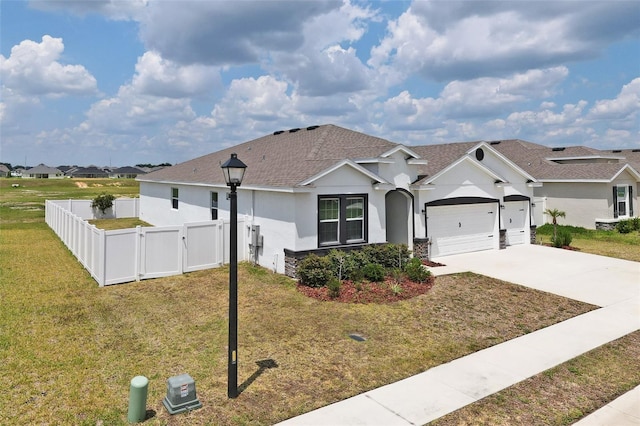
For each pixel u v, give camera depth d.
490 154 19.28
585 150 28.75
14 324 9.00
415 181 16.61
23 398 6.05
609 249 19.48
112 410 5.79
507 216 20.34
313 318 9.70
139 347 7.96
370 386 6.62
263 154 19.78
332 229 14.17
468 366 7.41
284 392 6.36
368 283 12.46
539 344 8.48
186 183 20.77
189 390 5.82
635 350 8.22
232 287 6.14
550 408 6.05
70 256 16.47
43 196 53.94
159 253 13.30
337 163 13.69
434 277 13.74
